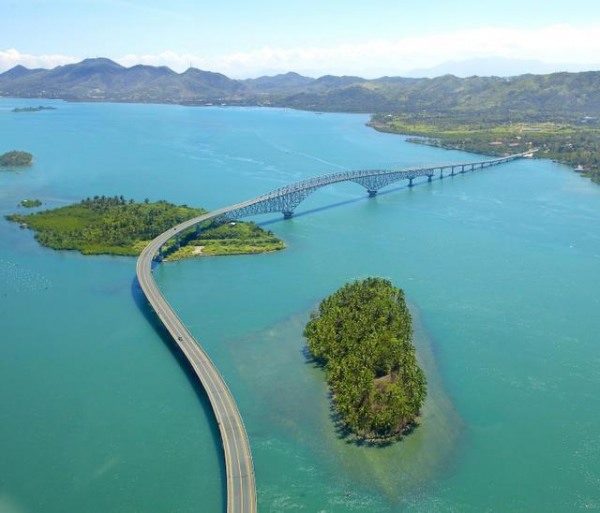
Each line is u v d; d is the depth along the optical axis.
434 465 109.25
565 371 140.62
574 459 111.44
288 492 102.50
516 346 151.88
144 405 126.69
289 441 115.00
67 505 99.81
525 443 115.44
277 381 135.12
